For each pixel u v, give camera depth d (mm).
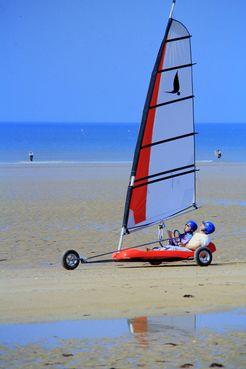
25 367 35750
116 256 68750
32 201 136500
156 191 71312
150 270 65875
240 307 47625
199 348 38719
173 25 71625
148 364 36250
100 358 37125
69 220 111375
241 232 99312
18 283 57438
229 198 145750
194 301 49281
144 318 44906
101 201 137625
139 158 69938
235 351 38188
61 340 40250
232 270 64688
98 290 53125
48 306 48031
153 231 101562
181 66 72312
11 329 42500
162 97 71125
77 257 68750
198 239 69750
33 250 84812
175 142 72062
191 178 73188
